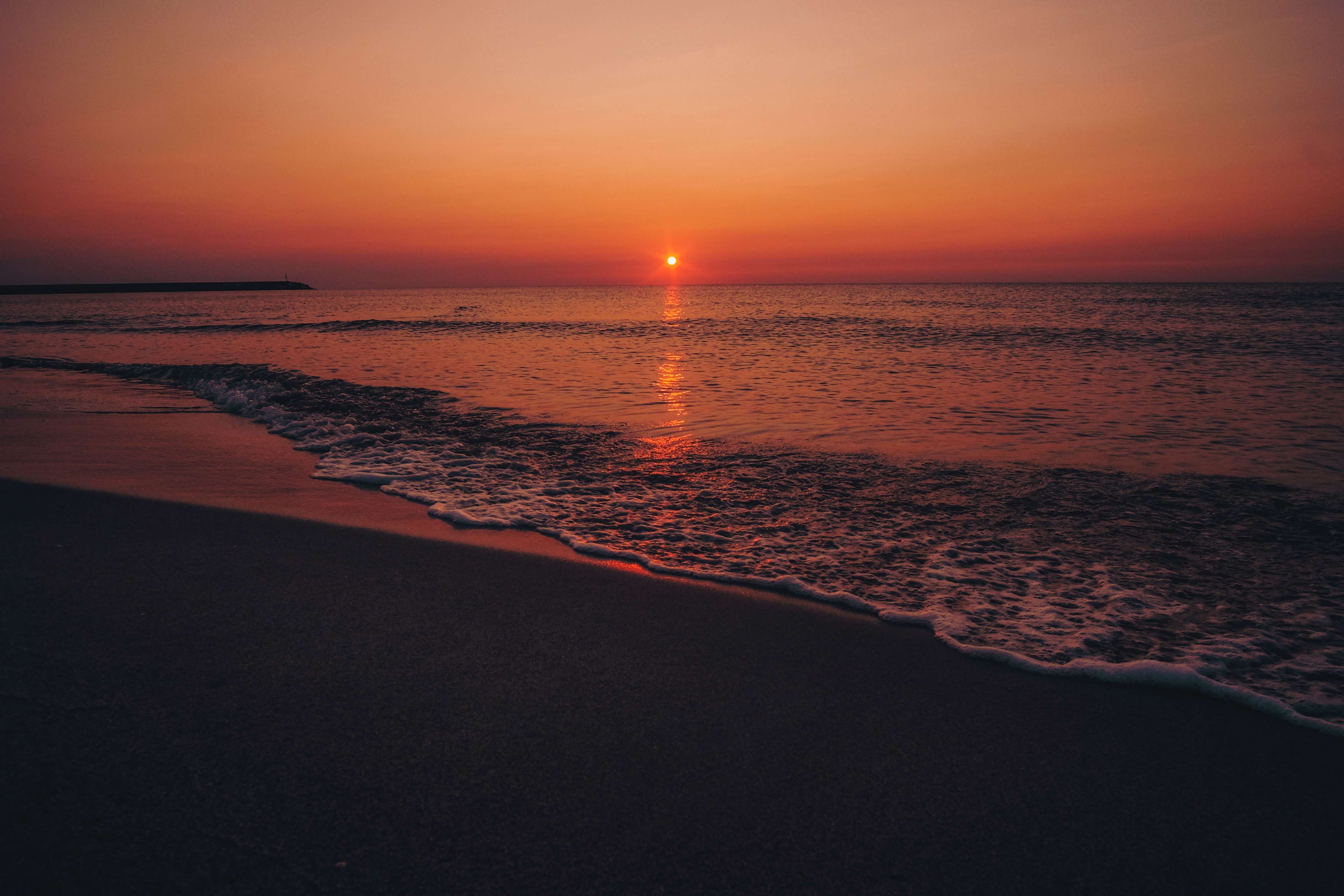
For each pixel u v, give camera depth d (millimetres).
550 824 1912
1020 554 4570
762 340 23469
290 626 3062
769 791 2088
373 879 1697
